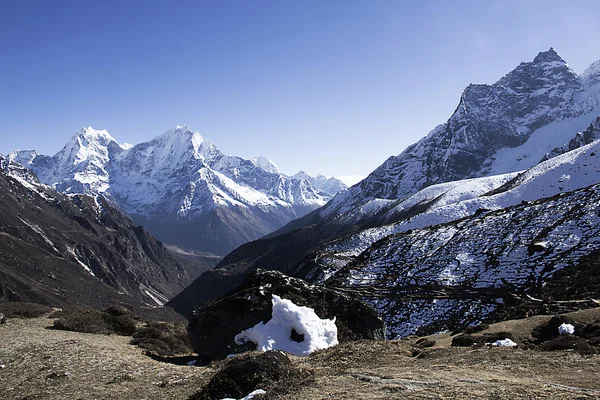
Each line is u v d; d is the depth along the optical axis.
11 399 19.31
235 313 29.33
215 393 16.64
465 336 26.03
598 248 67.12
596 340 21.47
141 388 20.03
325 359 21.86
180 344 32.53
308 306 30.39
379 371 17.19
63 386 20.48
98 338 31.45
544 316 31.14
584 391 12.95
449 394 13.10
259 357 18.39
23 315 39.12
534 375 15.52
